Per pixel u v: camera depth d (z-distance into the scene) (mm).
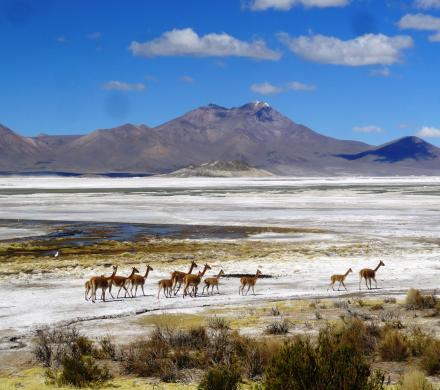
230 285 27422
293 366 9172
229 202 88750
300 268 32188
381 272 30938
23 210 77312
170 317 20234
